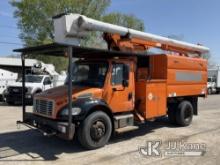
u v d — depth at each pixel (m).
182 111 10.48
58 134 7.09
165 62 9.55
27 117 8.16
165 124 10.94
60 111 7.16
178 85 10.16
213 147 7.73
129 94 8.48
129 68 8.45
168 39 10.85
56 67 34.38
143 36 9.70
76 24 7.84
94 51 7.56
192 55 12.29
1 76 20.45
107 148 7.57
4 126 10.31
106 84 7.84
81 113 7.12
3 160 6.56
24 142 8.10
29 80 18.97
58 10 33.69
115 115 8.22
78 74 8.44
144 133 9.36
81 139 7.25
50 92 7.82
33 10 33.72
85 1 34.69
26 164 6.30
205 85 11.78
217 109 16.62
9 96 17.92
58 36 7.95
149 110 8.83
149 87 8.81
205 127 10.54
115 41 8.87
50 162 6.45
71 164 6.32
